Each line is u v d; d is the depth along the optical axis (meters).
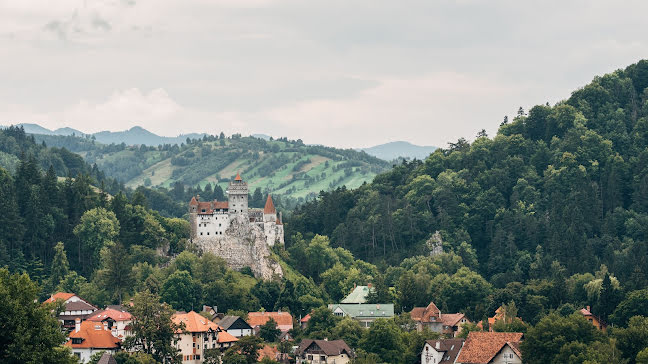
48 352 189.50
